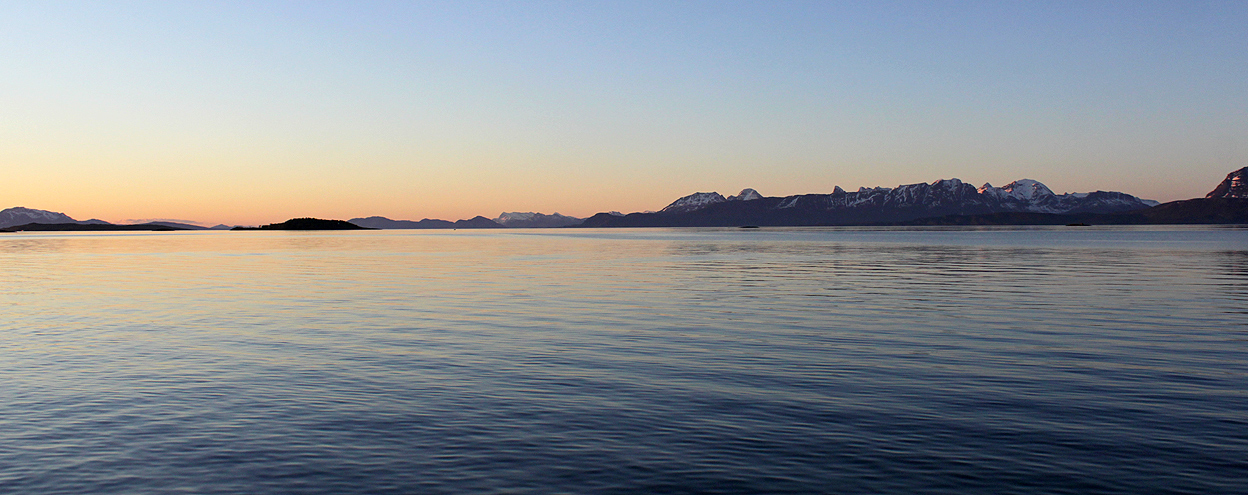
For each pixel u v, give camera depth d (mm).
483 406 14750
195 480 10852
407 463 11492
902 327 25531
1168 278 47531
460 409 14523
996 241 155875
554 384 16688
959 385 16406
